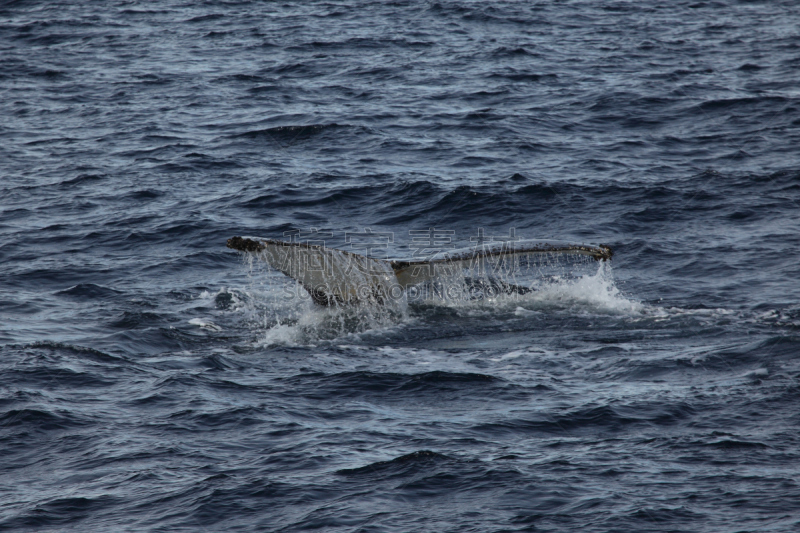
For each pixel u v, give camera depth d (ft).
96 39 602.85
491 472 112.88
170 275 220.02
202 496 108.47
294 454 119.75
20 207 279.49
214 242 245.45
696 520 100.17
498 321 179.01
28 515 105.09
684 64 504.43
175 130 380.17
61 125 392.88
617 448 119.24
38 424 129.70
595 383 144.77
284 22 655.35
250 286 209.97
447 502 106.32
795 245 231.71
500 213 268.21
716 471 111.14
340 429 128.26
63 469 116.78
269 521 103.30
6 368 152.25
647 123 380.37
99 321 184.75
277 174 312.91
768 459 113.80
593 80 464.24
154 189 297.74
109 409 136.15
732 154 328.29
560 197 280.31
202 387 145.28
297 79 480.64
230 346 168.96
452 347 164.96
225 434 126.93
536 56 531.50
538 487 108.88
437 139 358.84
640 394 137.90
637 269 217.56
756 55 529.45
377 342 168.14
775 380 140.97
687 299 194.70
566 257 225.15
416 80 472.85
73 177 313.53
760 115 384.88
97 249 240.73
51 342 166.40
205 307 194.80
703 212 264.31
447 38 591.78
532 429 126.93
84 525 103.19
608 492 106.93
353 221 264.31
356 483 111.45
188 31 629.10
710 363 150.92
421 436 125.18
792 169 303.27
